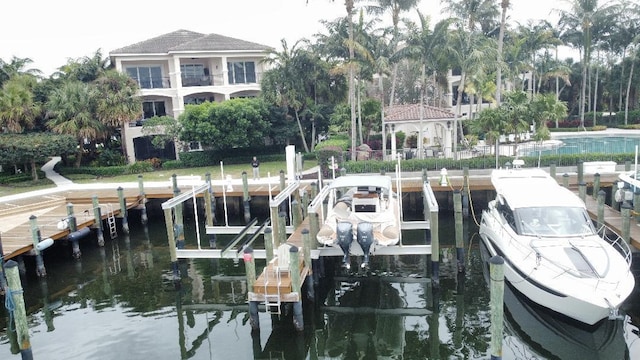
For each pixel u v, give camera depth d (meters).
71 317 14.45
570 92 55.69
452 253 18.56
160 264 19.09
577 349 11.39
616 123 49.44
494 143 30.38
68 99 34.53
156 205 26.33
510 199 15.05
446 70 31.11
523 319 13.01
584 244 13.05
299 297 12.48
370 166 26.48
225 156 38.56
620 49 49.59
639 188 17.03
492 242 15.98
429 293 15.06
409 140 37.78
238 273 17.69
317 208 16.02
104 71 40.88
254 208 25.16
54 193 27.92
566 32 49.53
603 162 24.31
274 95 36.03
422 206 23.89
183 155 37.53
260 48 42.91
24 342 11.38
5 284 15.20
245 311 14.45
